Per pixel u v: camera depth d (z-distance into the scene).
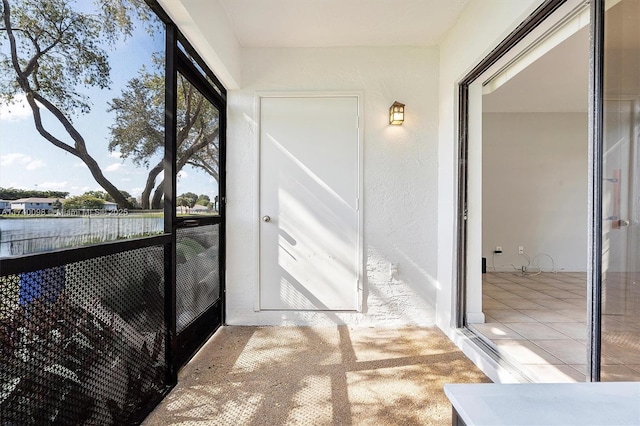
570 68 3.22
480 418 0.54
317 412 1.54
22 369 0.90
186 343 2.01
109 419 1.24
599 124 1.23
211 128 2.44
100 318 1.20
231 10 2.21
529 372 1.74
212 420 1.48
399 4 2.14
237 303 2.70
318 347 2.25
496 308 2.97
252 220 2.68
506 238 4.83
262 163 2.69
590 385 0.66
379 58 2.67
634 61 1.12
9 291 0.86
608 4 1.20
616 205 1.17
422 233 2.68
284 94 2.66
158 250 1.62
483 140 4.83
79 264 1.09
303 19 2.30
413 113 2.67
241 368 1.96
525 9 1.56
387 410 1.56
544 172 4.81
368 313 2.68
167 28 1.75
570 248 4.81
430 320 2.69
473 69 2.20
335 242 2.67
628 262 1.14
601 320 1.23
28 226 0.94
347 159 2.67
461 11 2.22
